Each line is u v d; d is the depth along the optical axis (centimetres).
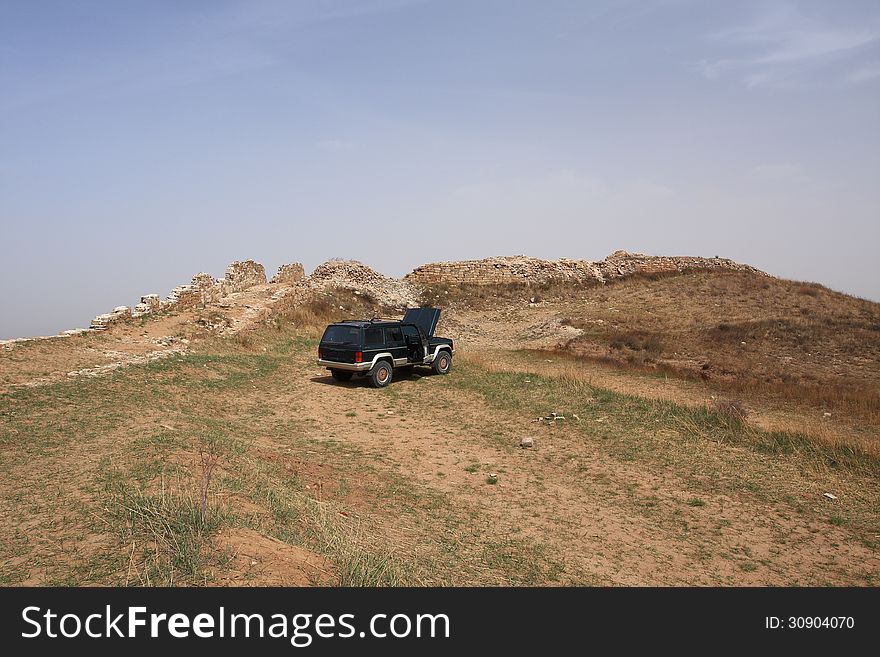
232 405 1446
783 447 1202
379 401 1617
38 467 779
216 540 546
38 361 1473
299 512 700
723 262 4806
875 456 1133
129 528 569
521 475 1081
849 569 759
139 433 974
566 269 4578
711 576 730
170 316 2320
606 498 988
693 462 1147
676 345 2648
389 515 819
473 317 3881
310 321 3064
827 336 2644
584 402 1550
